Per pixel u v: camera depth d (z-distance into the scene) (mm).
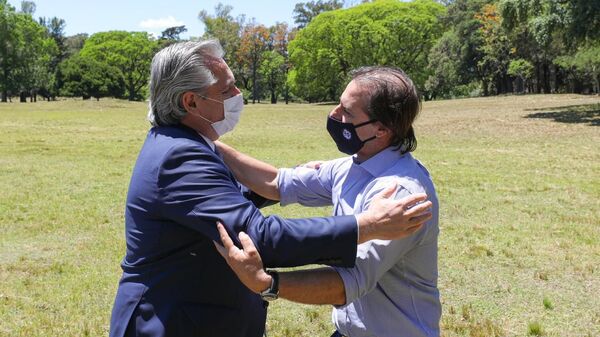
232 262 1774
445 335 4488
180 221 1865
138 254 1972
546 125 23812
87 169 13344
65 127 27203
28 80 74750
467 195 10000
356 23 62625
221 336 2006
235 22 82500
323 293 1862
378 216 1809
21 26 74188
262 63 84562
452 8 62031
